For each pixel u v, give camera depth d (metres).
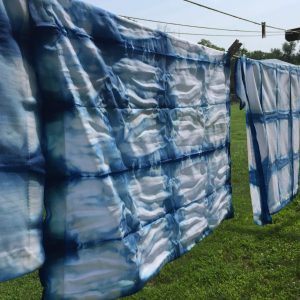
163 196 2.93
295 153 5.94
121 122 2.45
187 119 3.27
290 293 3.86
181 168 3.19
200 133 3.48
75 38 2.11
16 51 1.83
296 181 6.04
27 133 1.87
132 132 2.56
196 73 3.40
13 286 4.18
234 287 3.97
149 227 2.73
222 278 4.16
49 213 2.03
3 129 1.77
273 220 5.84
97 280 2.21
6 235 1.79
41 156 1.95
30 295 4.00
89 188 2.15
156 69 2.82
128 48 2.52
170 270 4.33
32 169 1.90
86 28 2.18
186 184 3.26
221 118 3.89
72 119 2.06
